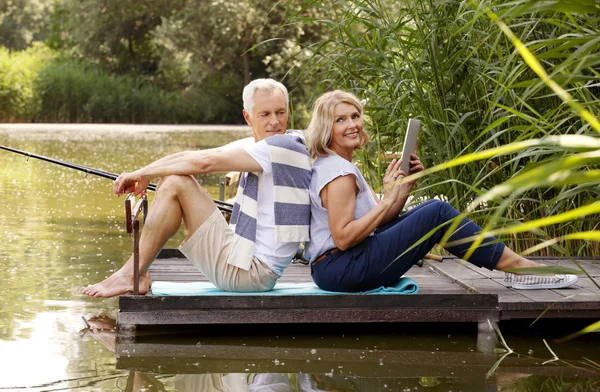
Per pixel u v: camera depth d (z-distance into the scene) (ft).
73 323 12.10
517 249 14.76
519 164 14.08
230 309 11.50
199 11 98.63
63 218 23.18
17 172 36.63
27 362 10.14
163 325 12.16
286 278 13.87
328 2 16.34
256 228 11.84
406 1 15.28
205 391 9.14
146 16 111.14
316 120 11.80
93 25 110.11
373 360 10.57
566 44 7.80
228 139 63.46
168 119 99.96
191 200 11.64
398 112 15.67
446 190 14.78
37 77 92.38
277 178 11.60
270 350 11.02
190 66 103.40
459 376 9.85
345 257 11.73
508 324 12.54
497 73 12.91
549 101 13.32
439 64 14.35
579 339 11.79
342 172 11.46
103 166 39.29
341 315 11.62
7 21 132.67
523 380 9.71
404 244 11.65
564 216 5.51
